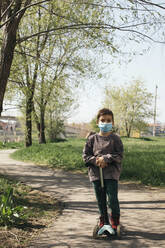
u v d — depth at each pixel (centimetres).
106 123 398
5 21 625
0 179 815
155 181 830
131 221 464
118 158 388
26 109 1758
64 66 1218
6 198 477
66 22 895
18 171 1077
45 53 1100
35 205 581
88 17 802
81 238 387
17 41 682
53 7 847
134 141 3141
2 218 440
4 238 384
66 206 577
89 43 961
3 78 662
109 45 762
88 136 419
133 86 4216
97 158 388
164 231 411
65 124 3488
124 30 668
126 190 741
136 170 955
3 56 659
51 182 857
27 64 1108
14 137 4047
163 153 1522
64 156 1341
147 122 4325
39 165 1264
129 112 4219
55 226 443
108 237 389
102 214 403
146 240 374
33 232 413
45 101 1730
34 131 3156
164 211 527
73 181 877
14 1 651
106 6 652
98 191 404
